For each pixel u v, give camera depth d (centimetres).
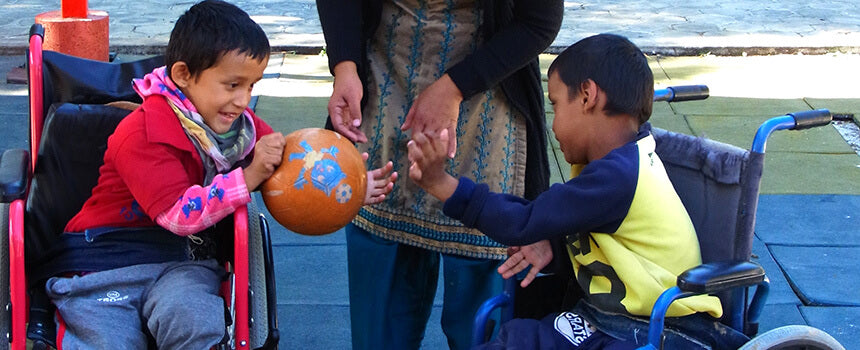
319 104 586
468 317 263
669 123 558
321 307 341
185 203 204
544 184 255
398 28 240
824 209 434
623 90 208
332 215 211
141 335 214
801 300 349
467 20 238
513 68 229
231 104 214
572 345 216
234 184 205
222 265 246
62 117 238
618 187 203
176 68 209
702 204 228
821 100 612
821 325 330
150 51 716
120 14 833
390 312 264
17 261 202
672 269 212
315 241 394
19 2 875
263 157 208
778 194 450
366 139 246
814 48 744
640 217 209
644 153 211
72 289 214
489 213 206
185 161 217
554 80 216
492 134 246
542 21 226
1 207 220
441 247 251
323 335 322
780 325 329
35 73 244
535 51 229
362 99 247
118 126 219
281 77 648
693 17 860
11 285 203
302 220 211
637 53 213
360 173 215
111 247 224
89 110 240
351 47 239
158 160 210
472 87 227
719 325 220
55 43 466
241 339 212
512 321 224
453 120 229
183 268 224
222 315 213
